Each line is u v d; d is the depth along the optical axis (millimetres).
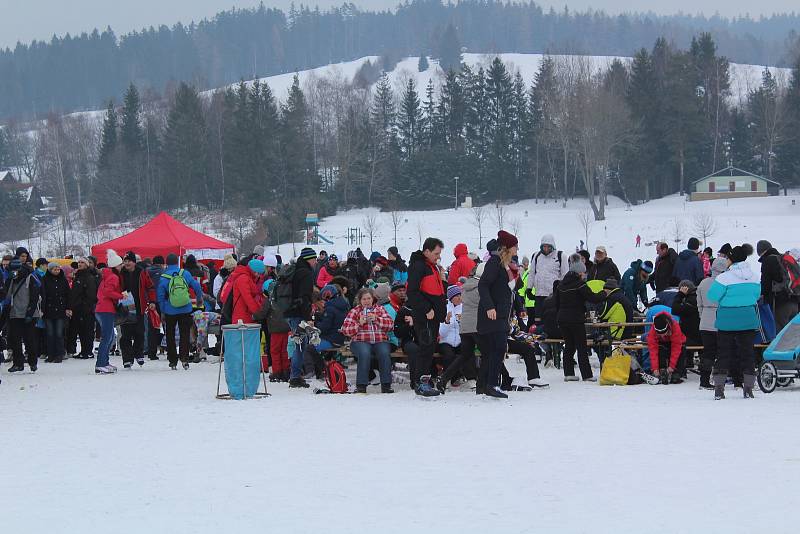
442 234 102188
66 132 165500
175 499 7723
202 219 127000
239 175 127562
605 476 8234
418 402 13523
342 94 176000
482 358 14023
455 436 10406
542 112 137375
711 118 142125
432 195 136375
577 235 96562
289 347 16859
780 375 14227
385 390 14844
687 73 131875
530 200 138875
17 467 9195
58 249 95875
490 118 147000
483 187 138250
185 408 13305
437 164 136375
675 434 10227
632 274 21641
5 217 126688
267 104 136000
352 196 138500
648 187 134250
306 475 8523
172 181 137500
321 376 16828
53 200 148000
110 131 150625
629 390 14859
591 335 18141
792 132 133625
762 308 15633
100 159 148125
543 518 6914
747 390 13484
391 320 14992
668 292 18109
